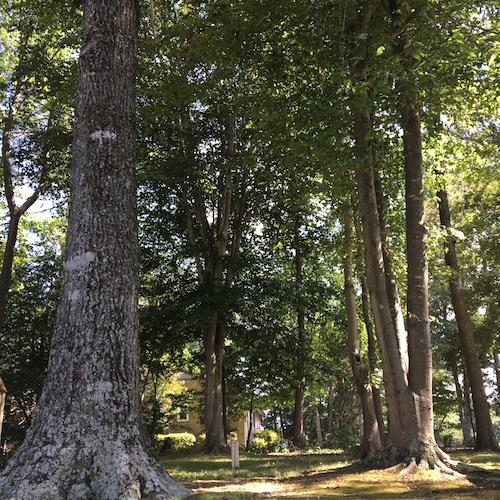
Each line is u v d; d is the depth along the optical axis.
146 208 21.55
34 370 22.19
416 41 8.34
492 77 9.81
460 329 18.50
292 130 11.05
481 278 22.42
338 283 24.12
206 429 19.73
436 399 25.38
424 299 8.92
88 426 5.07
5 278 19.36
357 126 9.65
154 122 17.09
